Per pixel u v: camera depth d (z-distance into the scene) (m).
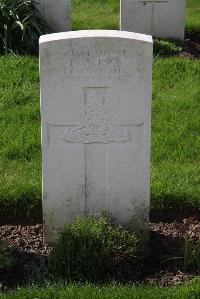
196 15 5.96
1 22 4.86
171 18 5.29
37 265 2.63
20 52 4.80
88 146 2.67
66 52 2.54
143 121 2.63
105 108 2.62
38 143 3.45
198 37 5.51
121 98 2.61
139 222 2.74
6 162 3.30
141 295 2.37
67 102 2.61
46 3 5.07
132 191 2.72
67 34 2.59
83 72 2.57
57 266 2.54
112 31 2.64
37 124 3.66
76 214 2.75
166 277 2.55
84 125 2.64
